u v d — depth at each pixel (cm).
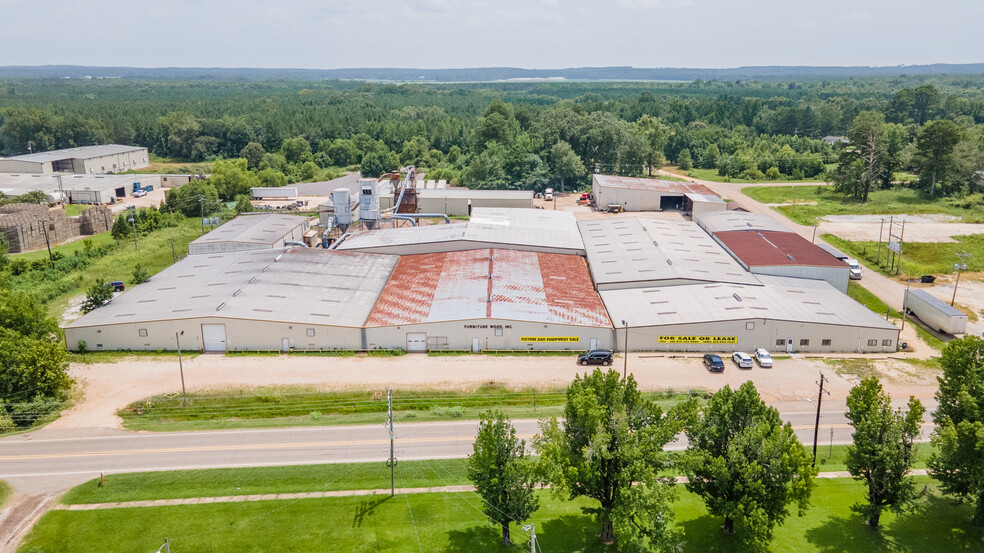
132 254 13650
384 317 9188
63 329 8844
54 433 6969
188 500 5847
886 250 13425
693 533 5469
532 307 9338
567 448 5122
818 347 9081
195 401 7612
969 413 5466
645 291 10175
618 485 5091
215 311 8988
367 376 8244
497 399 7738
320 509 5731
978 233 14512
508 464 5028
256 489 6000
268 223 14312
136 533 5416
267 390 7850
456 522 5597
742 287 10188
